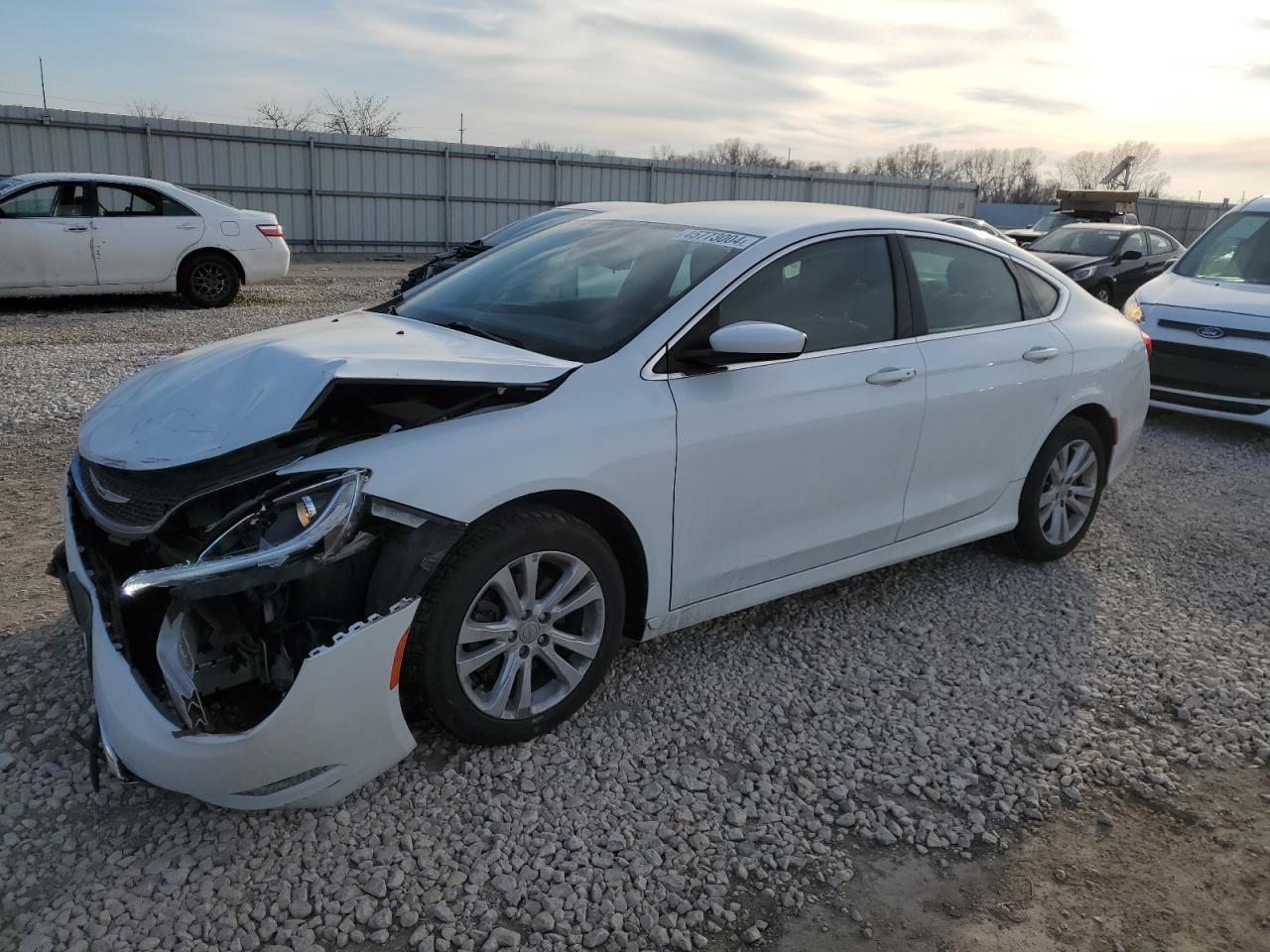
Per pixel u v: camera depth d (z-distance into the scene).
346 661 2.51
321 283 17.19
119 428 2.90
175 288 12.69
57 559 3.12
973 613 4.20
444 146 27.17
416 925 2.34
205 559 2.44
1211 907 2.54
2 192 11.51
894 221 3.99
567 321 3.37
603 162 29.94
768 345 3.06
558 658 3.04
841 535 3.74
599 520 3.14
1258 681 3.72
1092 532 5.32
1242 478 6.61
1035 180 82.75
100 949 2.21
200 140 23.91
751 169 32.41
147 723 2.44
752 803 2.85
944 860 2.67
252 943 2.25
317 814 2.69
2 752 2.87
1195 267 8.60
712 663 3.64
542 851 2.59
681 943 2.33
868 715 3.35
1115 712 3.47
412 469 2.62
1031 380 4.30
